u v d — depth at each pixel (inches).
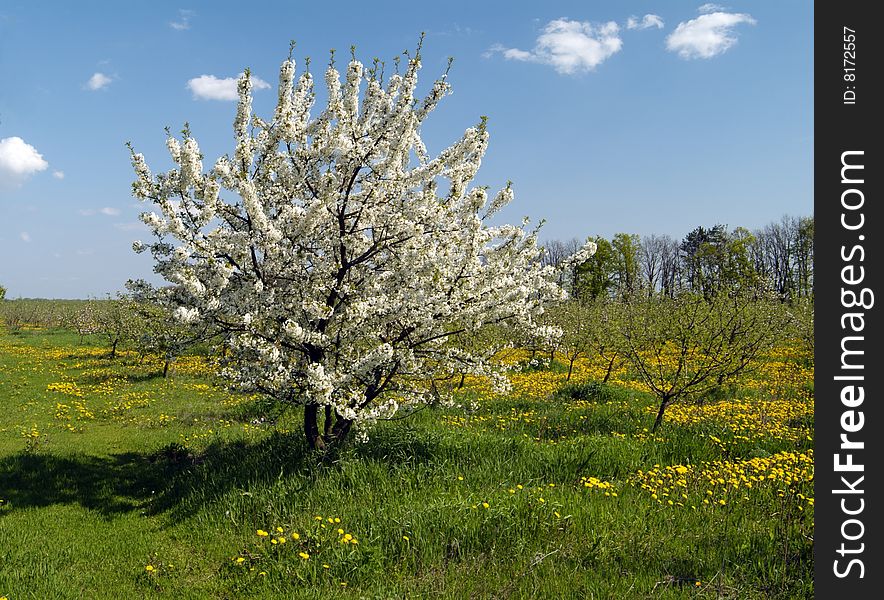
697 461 332.8
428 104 295.9
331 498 267.0
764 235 2060.8
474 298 305.1
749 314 441.1
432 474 288.8
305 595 192.1
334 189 282.5
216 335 301.3
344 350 304.0
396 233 293.1
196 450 386.6
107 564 229.1
